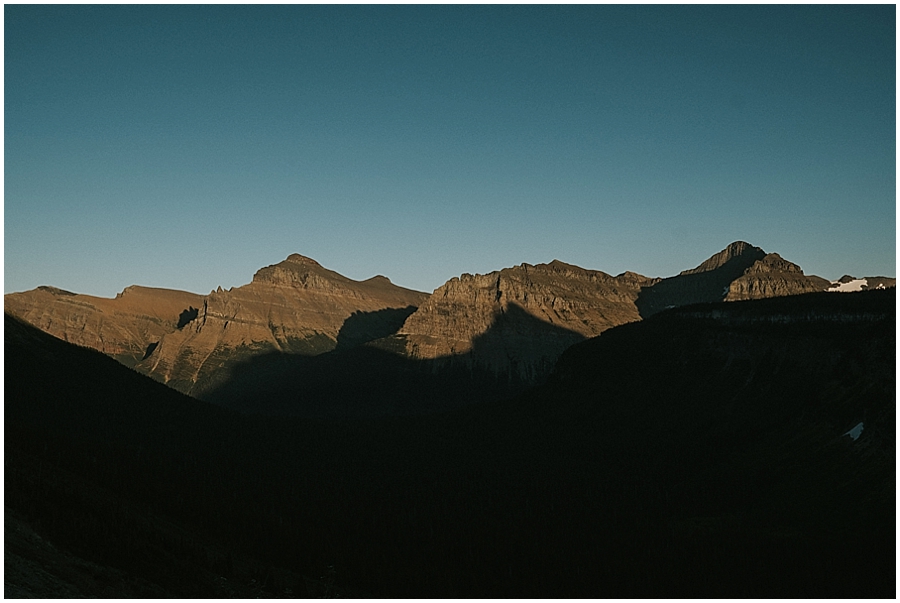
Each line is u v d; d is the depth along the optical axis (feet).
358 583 456.04
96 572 304.30
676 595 467.93
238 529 485.15
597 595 473.26
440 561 524.93
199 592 338.34
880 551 495.82
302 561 463.01
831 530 555.69
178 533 434.71
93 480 475.31
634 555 541.75
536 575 504.84
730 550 534.37
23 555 281.33
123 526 382.63
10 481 367.04
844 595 453.17
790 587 466.70
